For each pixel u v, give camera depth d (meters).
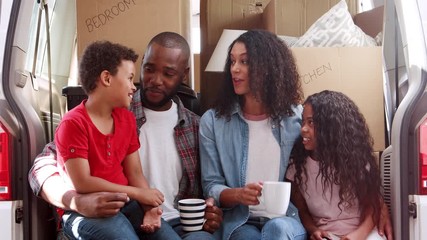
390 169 1.54
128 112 1.52
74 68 2.33
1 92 1.41
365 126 1.59
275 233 1.38
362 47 1.73
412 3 1.51
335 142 1.55
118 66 1.39
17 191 1.38
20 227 1.38
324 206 1.57
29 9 1.51
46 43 2.00
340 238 1.52
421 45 1.47
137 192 1.39
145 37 1.92
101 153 1.39
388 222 1.50
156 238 1.40
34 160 1.44
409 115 1.40
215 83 2.09
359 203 1.53
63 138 1.33
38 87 1.78
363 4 2.34
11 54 1.45
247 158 1.63
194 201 1.50
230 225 1.55
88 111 1.40
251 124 1.66
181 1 1.96
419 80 1.43
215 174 1.65
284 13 2.23
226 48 2.10
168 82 1.66
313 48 1.74
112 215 1.27
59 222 1.55
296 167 1.61
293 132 1.64
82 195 1.29
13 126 1.38
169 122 1.72
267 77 1.64
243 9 2.30
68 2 2.25
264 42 1.65
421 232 1.37
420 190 1.38
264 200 1.45
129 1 1.92
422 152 1.39
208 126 1.67
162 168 1.67
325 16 1.93
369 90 1.72
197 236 1.43
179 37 1.71
